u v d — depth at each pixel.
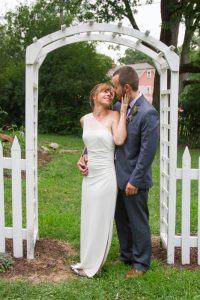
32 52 4.45
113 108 4.67
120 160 4.36
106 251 4.37
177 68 4.52
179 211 7.35
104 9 21.84
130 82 4.25
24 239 4.95
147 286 4.14
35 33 27.31
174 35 21.27
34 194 5.00
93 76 24.48
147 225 4.41
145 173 4.18
